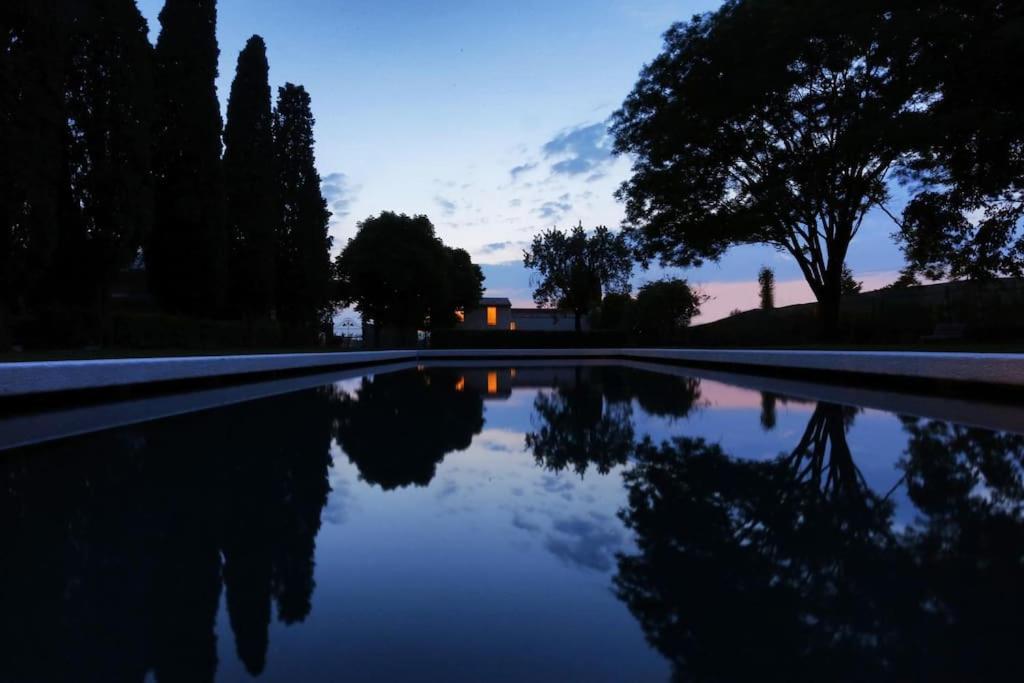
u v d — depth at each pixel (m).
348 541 2.23
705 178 15.42
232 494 2.89
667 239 16.88
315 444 4.26
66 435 4.65
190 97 15.41
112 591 1.78
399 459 3.72
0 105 9.11
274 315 21.95
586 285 28.38
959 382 7.37
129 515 2.54
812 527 2.33
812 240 15.02
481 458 3.74
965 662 1.35
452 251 34.75
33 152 9.53
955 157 10.45
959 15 10.12
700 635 1.50
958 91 10.25
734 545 2.15
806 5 12.64
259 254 18.09
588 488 2.98
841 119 12.84
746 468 3.38
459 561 2.03
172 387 8.85
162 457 3.79
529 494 2.88
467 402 7.16
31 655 1.41
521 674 1.33
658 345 24.50
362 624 1.58
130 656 1.40
